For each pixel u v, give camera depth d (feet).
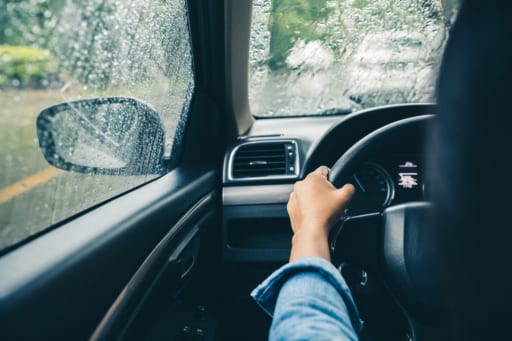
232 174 4.51
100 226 2.26
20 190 1.97
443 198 0.59
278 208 4.33
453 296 0.61
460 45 0.56
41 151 2.14
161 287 2.88
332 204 1.58
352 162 3.02
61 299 1.77
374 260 3.36
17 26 1.94
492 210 0.51
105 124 2.87
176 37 4.12
